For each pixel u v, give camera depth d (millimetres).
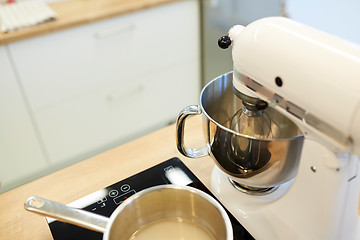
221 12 1655
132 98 1691
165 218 516
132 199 478
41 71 1385
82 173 659
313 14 1711
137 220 498
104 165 673
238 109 692
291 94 420
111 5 1480
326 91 378
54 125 1533
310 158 449
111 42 1487
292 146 459
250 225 538
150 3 1484
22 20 1340
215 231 477
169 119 1896
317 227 474
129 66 1597
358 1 1631
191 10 1638
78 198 607
